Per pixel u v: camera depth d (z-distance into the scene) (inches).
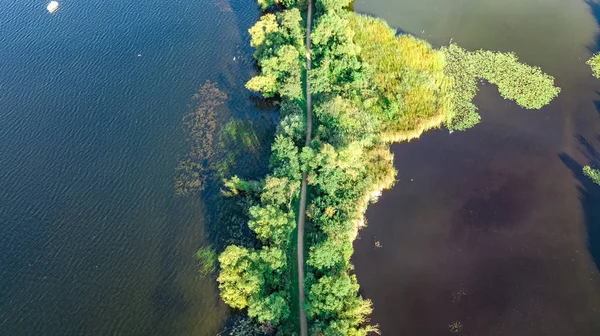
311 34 4451.3
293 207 3366.1
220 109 4293.8
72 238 3452.3
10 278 3255.4
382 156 3631.9
